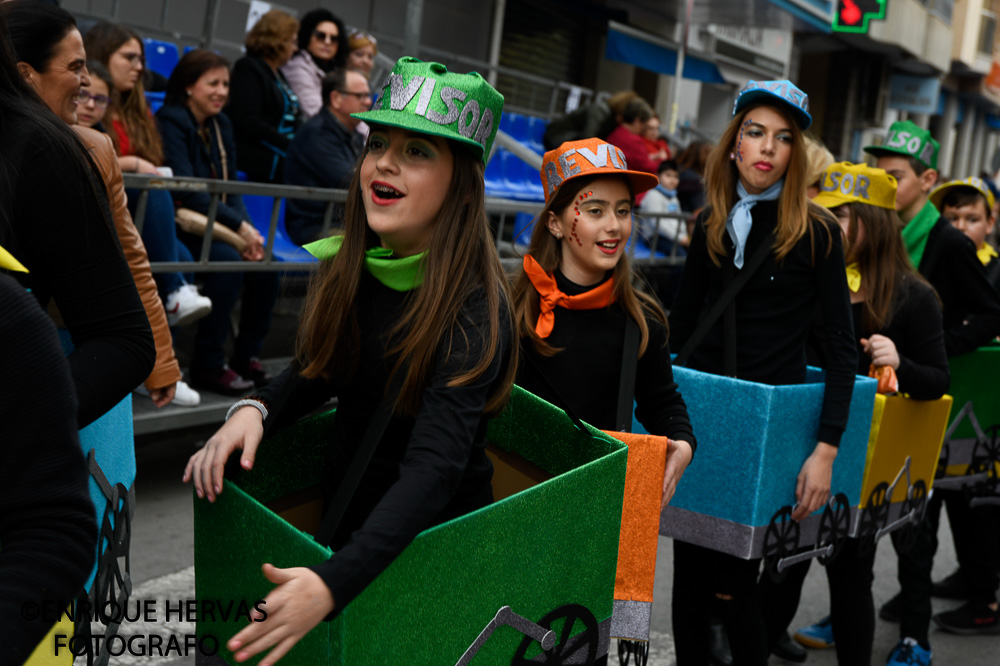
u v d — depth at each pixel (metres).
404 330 1.47
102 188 1.50
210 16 6.62
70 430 1.08
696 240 2.80
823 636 3.57
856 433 2.60
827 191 3.05
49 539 1.04
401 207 1.44
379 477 1.54
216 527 1.43
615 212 2.21
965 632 3.82
